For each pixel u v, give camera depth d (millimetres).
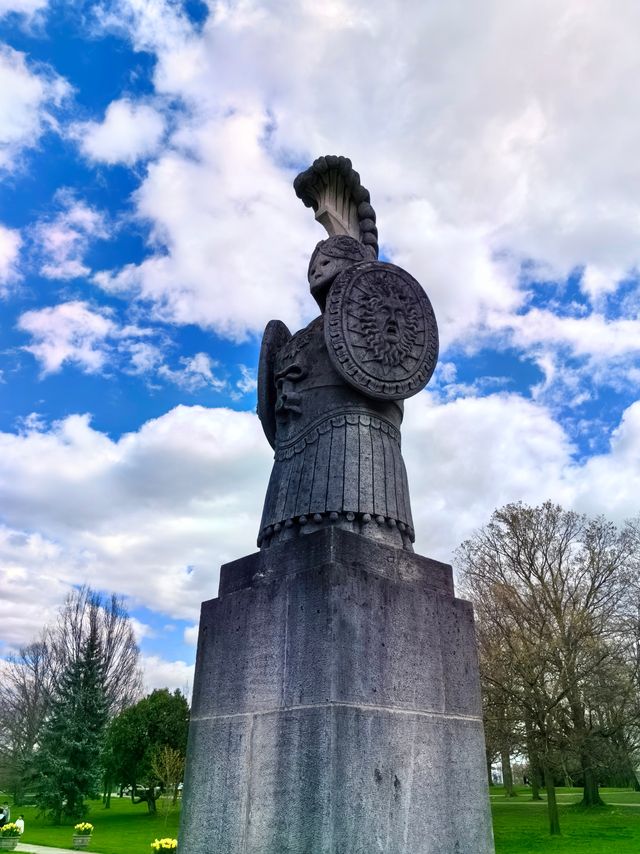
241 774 3984
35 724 47094
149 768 35062
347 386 5074
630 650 27016
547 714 24625
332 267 5777
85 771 35094
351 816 3439
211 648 4695
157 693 37969
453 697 4371
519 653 24281
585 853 17734
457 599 4793
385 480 4871
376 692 3867
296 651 3961
